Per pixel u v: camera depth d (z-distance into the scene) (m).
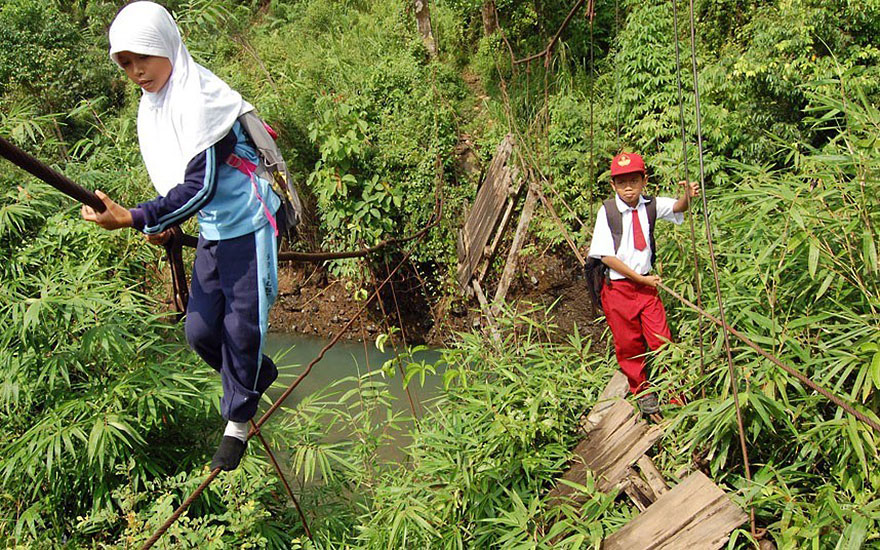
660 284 4.30
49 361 4.73
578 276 9.48
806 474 3.53
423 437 4.97
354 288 10.10
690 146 8.50
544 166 9.30
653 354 4.47
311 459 5.00
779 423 3.89
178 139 2.41
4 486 4.98
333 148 9.34
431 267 10.23
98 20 15.09
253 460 4.99
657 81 9.16
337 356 9.90
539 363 5.18
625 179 4.39
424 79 11.67
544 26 12.11
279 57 13.19
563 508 4.00
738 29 9.81
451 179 10.60
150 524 4.38
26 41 13.32
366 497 5.49
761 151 8.20
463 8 12.70
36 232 5.73
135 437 4.61
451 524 4.60
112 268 5.48
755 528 3.42
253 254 2.62
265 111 10.33
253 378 2.75
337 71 11.69
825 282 3.63
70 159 6.71
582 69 10.89
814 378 3.66
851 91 7.32
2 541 4.75
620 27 11.14
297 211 2.86
